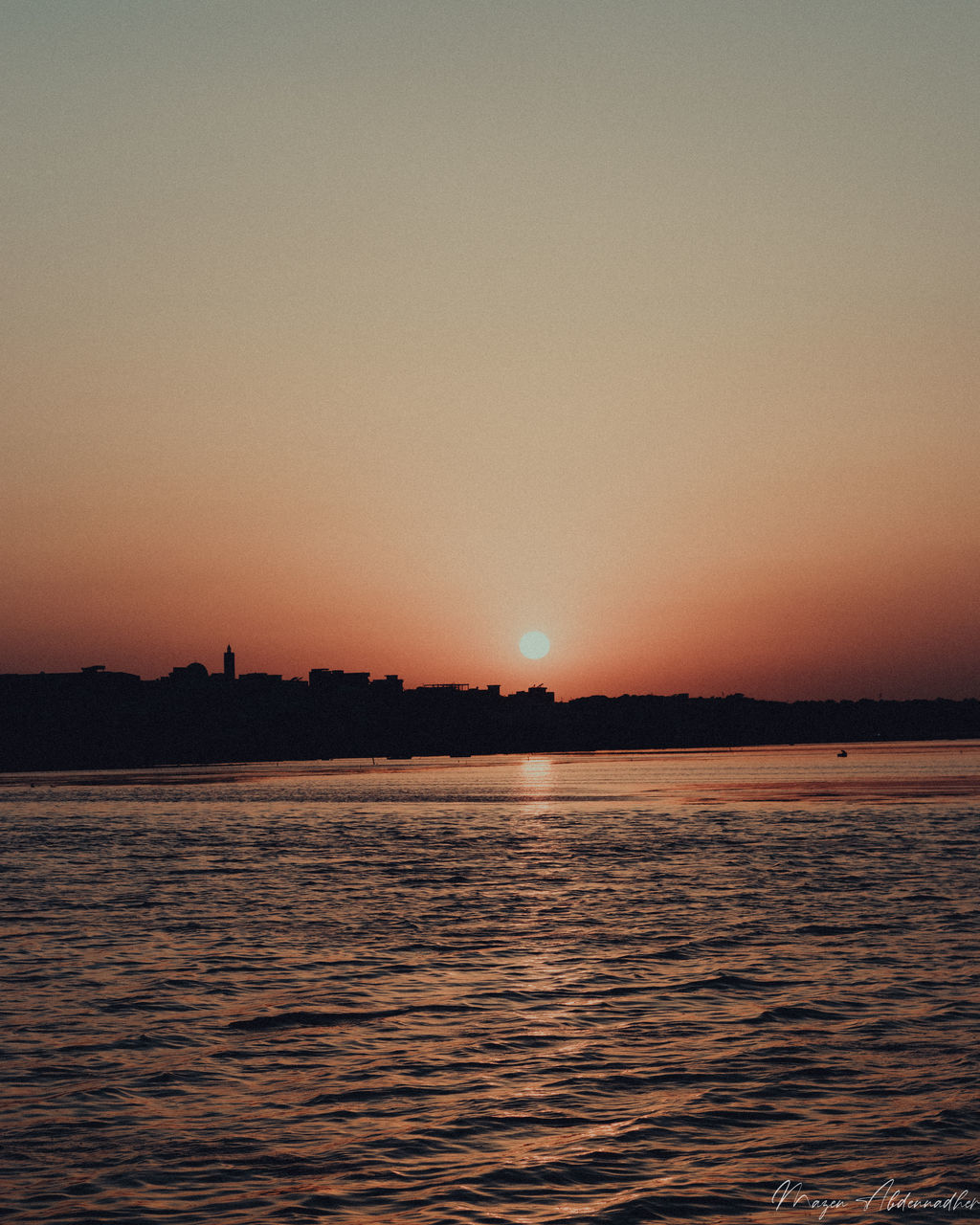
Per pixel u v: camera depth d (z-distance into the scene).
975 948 34.47
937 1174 16.42
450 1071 22.06
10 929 41.22
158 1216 15.20
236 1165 17.11
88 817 121.50
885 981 29.73
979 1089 20.22
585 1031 25.08
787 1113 19.23
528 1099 20.23
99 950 36.31
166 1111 19.70
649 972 31.67
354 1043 24.23
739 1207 15.45
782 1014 26.23
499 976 31.44
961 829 87.50
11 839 91.19
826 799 133.88
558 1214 15.23
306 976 31.66
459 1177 16.56
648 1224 14.92
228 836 92.69
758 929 39.19
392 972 32.16
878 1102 19.67
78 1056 23.34
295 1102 20.16
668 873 59.50
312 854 75.62
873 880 54.16
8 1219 15.12
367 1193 15.98
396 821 111.38
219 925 41.88
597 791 175.88
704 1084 20.95
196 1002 28.33
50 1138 18.33
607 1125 18.77
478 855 73.38
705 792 161.50
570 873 60.47
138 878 60.50
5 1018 26.66
